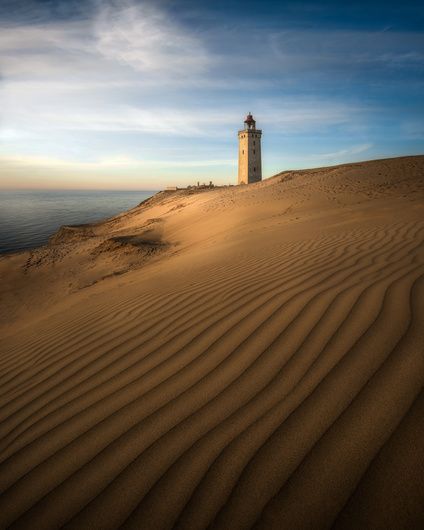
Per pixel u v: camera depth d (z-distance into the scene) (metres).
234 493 1.50
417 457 1.45
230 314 3.37
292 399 1.98
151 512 1.51
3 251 36.41
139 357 2.98
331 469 1.50
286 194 19.31
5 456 2.09
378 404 1.78
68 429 2.20
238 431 1.84
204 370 2.50
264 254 6.45
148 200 53.66
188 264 7.55
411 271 3.54
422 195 12.77
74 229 27.61
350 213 10.78
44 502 1.68
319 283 3.71
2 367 3.75
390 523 1.26
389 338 2.31
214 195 31.94
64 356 3.48
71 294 9.16
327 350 2.36
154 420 2.09
